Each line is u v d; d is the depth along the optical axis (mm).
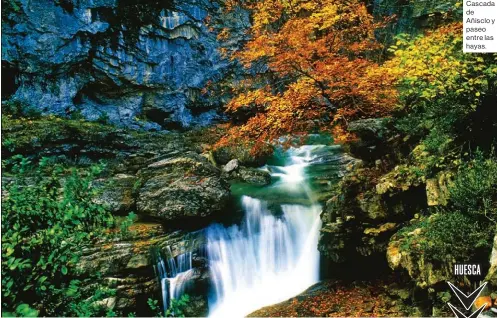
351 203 7105
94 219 3473
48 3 11477
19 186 3688
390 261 5660
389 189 6309
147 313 7609
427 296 5699
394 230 6527
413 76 6121
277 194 10234
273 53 10328
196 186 8883
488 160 5035
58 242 3262
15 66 11297
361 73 8898
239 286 8828
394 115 7520
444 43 6371
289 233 9172
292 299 7645
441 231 4988
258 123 10156
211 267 8602
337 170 11922
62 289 3285
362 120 7363
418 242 5348
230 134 10891
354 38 12453
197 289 8359
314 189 10500
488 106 5332
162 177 9312
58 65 11906
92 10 12172
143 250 7707
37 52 11453
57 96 12031
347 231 7266
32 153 9961
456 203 4984
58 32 11672
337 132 8852
